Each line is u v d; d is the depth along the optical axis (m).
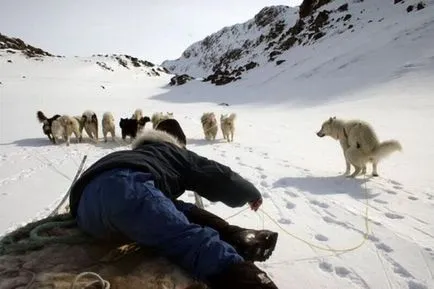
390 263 3.57
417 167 7.97
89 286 1.78
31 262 2.02
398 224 4.62
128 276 1.90
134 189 2.05
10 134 15.18
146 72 94.81
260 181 6.87
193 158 2.50
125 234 2.07
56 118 13.22
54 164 9.02
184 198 5.63
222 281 1.89
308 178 7.05
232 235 2.51
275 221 4.73
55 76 77.31
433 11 47.00
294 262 3.58
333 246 3.96
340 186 6.48
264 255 2.54
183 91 58.84
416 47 37.03
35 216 5.16
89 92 55.28
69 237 2.23
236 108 30.42
